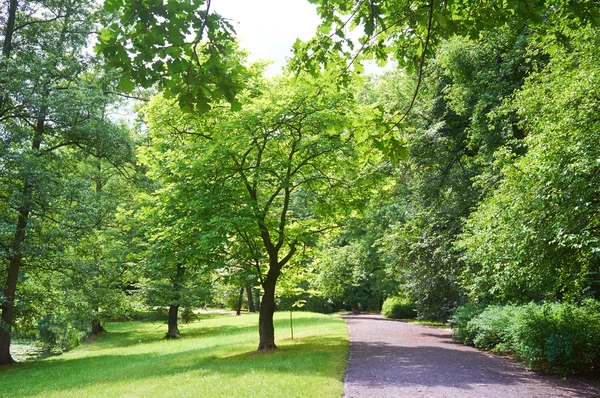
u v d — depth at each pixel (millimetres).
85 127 18234
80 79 19422
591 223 7887
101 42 3381
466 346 14875
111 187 27906
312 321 26359
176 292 24766
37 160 16828
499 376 9695
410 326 23875
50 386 11852
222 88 3672
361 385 8828
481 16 4910
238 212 12906
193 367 12312
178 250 14461
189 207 13359
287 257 15461
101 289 22500
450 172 20000
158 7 3180
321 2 4574
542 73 10625
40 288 20391
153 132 15352
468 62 16672
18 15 19406
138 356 17750
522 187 8961
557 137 8125
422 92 20781
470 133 18562
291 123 13312
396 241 21406
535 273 8609
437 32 4926
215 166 13219
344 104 13125
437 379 9391
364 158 5754
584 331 9727
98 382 11547
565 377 9523
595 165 7137
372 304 43281
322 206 15492
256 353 14039
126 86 3605
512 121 14680
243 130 12859
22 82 16562
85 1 19562
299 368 10508
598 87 7914
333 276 36750
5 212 17312
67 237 17641
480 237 10023
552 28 5434
